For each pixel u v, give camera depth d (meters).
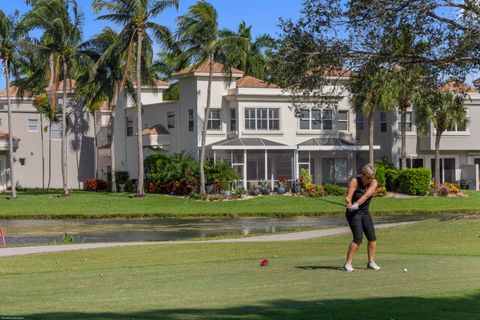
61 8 55.59
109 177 65.62
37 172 69.56
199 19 53.12
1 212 45.62
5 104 72.81
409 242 24.11
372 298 11.31
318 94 24.52
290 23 23.41
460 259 17.95
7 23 54.34
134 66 59.50
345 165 61.88
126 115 67.56
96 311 10.55
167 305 11.09
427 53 22.94
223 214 45.53
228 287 13.12
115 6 54.22
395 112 61.50
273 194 55.75
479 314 9.91
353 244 15.17
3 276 16.16
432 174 63.19
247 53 56.34
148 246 24.25
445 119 55.19
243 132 58.69
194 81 59.59
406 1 22.02
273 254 21.03
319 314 9.79
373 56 22.84
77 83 62.12
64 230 36.25
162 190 58.53
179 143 61.81
